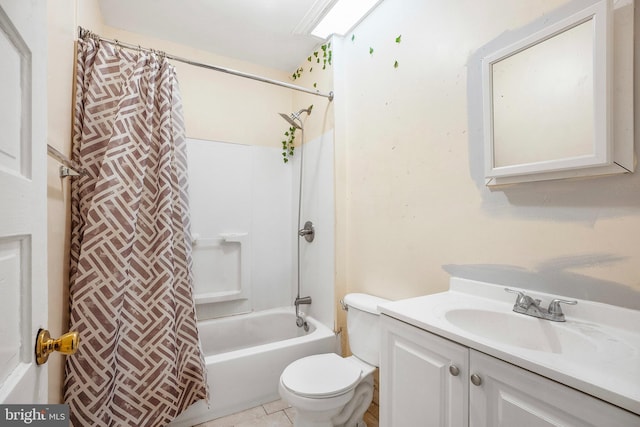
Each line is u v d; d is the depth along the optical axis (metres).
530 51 1.01
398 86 1.59
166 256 1.42
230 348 2.20
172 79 1.59
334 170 1.99
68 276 1.23
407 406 0.96
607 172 0.83
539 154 0.98
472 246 1.21
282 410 1.65
